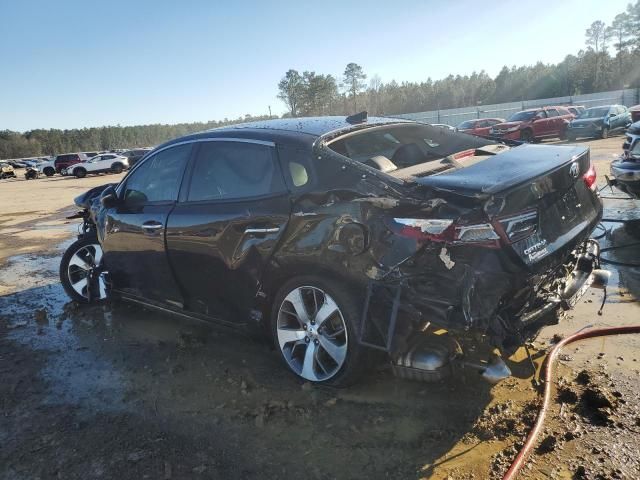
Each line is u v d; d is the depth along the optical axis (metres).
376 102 93.56
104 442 3.14
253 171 3.71
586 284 3.61
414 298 2.95
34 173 41.34
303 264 3.32
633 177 6.59
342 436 3.04
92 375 4.01
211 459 2.92
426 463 2.77
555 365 3.57
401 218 2.93
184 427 3.24
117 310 5.40
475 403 3.25
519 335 2.97
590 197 3.73
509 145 4.46
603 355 3.67
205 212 3.87
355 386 3.54
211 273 3.90
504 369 2.93
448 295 2.86
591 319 4.27
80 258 5.59
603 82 78.88
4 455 3.08
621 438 2.82
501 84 92.31
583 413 3.05
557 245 3.16
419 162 3.95
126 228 4.55
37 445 3.15
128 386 3.79
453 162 3.67
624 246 6.16
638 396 3.16
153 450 3.03
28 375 4.07
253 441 3.06
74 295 5.59
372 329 3.13
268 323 3.77
